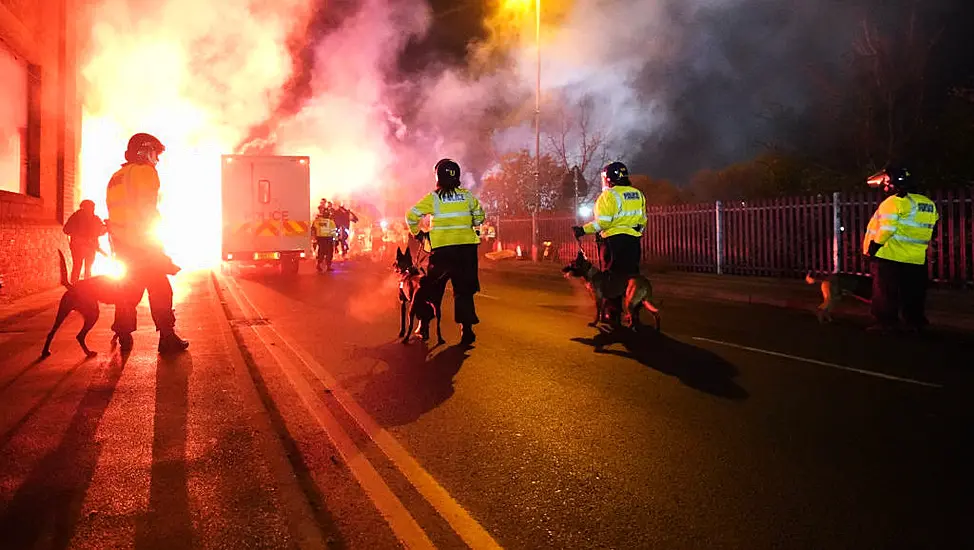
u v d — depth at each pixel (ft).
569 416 17.46
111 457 14.78
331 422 17.21
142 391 20.15
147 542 11.05
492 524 11.57
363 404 18.79
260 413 17.87
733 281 48.55
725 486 12.98
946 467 13.73
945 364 22.86
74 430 16.56
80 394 19.81
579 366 22.99
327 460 14.64
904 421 16.69
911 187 28.17
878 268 28.86
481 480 13.44
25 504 12.46
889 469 13.67
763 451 14.78
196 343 27.84
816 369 22.25
